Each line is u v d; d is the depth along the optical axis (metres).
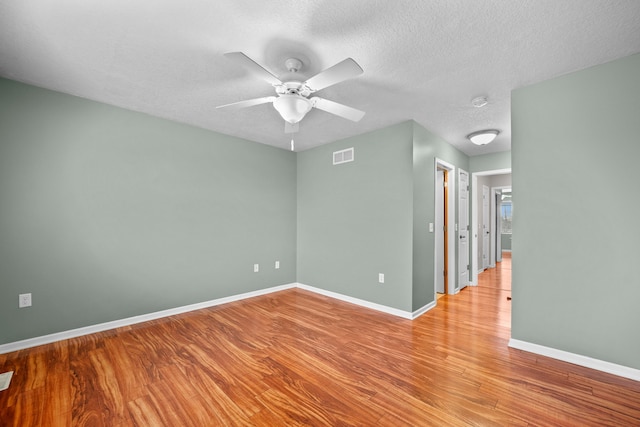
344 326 2.89
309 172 4.48
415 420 1.54
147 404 1.66
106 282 2.80
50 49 1.91
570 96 2.18
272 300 3.87
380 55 1.96
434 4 1.49
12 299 2.33
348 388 1.83
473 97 2.61
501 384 1.86
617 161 2.00
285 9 1.53
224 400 1.70
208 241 3.59
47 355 2.25
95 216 2.74
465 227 4.76
